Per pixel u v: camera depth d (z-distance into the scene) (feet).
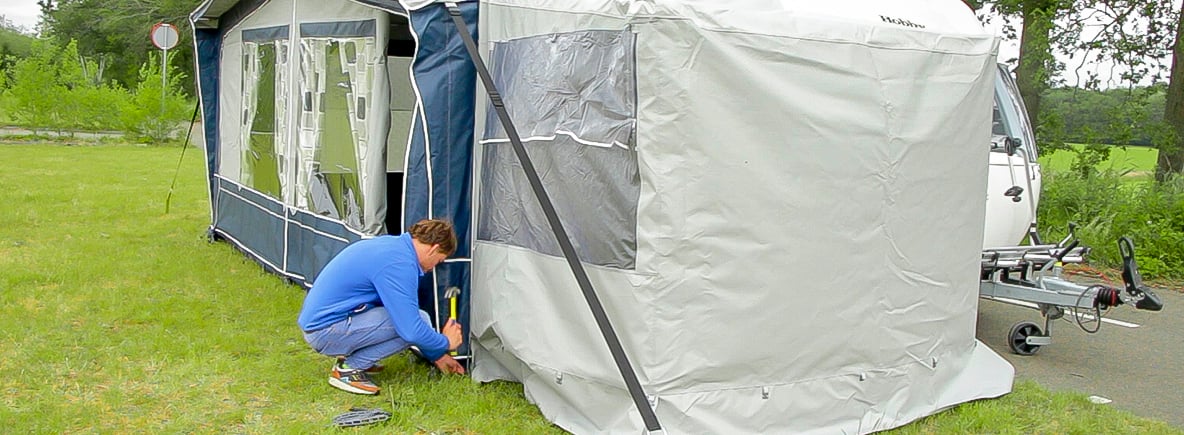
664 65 12.46
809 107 13.41
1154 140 36.40
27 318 18.76
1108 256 29.86
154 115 69.56
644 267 12.72
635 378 12.44
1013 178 20.30
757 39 13.00
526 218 14.56
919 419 14.88
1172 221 30.68
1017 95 22.24
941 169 15.01
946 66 15.06
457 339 15.23
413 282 14.40
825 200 13.66
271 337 18.11
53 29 131.64
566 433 13.91
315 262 20.51
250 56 24.63
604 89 13.25
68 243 26.68
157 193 38.91
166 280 22.48
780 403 13.73
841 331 14.10
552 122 14.15
